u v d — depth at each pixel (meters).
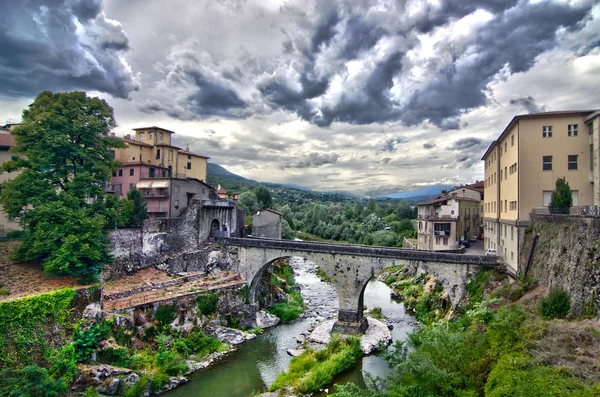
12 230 43.88
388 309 52.59
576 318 21.67
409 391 18.14
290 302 54.69
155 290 41.41
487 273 36.22
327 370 31.58
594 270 21.20
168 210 54.38
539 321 20.67
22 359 27.25
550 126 34.53
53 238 34.19
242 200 102.94
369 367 33.78
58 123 36.16
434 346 19.59
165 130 68.12
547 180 34.47
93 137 39.91
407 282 63.56
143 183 56.44
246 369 34.62
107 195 42.31
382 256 40.72
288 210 131.75
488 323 21.72
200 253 50.91
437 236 62.53
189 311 40.19
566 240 25.86
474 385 18.05
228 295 45.12
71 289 31.94
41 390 25.64
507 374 15.91
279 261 71.94
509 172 38.84
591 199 33.09
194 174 72.69
